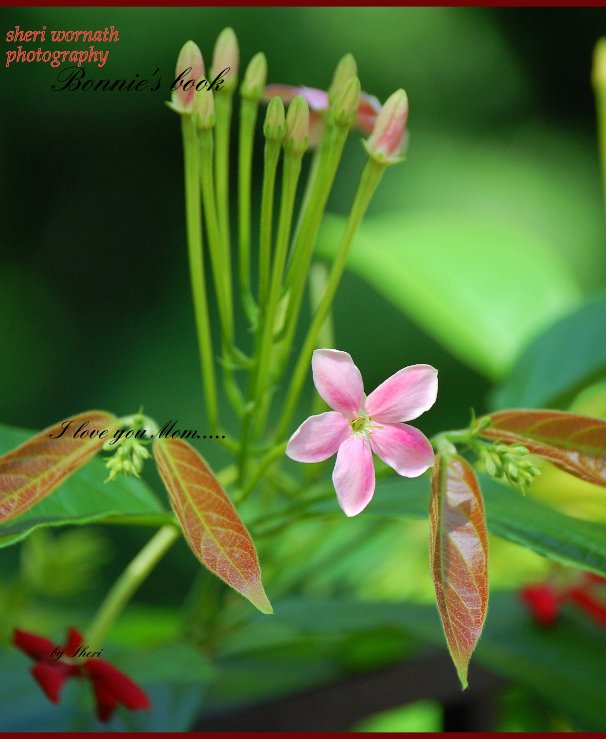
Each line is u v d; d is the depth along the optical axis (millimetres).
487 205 2934
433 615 744
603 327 803
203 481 634
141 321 2809
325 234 915
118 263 2922
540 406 798
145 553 718
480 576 625
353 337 2547
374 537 823
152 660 708
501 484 690
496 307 910
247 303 697
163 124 2914
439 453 641
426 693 742
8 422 2658
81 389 2711
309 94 716
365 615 743
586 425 640
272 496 766
